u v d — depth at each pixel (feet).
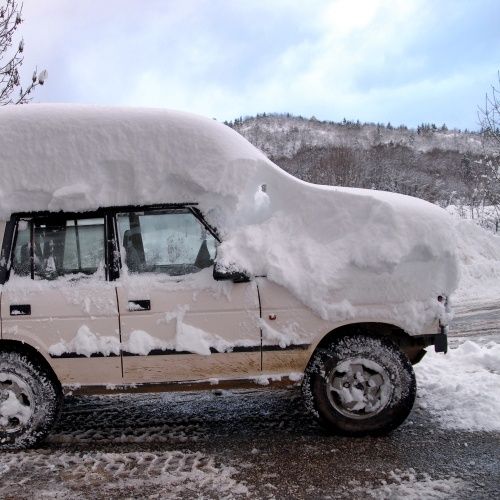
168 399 17.74
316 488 11.35
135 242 14.05
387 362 13.74
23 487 11.71
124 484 11.75
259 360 13.61
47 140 14.23
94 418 16.10
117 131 14.24
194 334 13.42
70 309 13.62
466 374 18.53
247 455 13.09
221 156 13.99
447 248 13.76
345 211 14.03
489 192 66.59
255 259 13.61
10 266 13.94
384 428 13.87
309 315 13.58
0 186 13.97
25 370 13.74
